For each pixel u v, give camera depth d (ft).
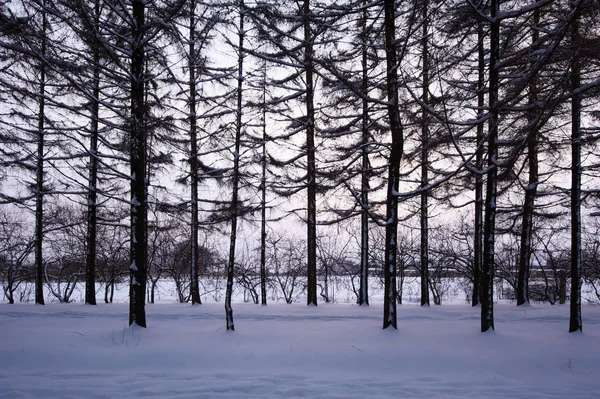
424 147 37.91
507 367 24.89
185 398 19.34
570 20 24.23
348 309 50.88
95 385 21.06
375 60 51.24
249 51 44.24
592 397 19.92
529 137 28.58
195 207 58.59
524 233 57.72
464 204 53.01
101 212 63.72
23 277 76.38
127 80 34.73
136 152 34.71
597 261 71.15
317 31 38.09
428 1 31.89
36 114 52.37
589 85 27.22
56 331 34.24
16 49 29.91
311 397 19.70
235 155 38.29
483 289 32.91
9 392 19.83
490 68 32.35
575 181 34.58
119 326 37.27
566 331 35.37
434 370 24.44
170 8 33.30
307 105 56.03
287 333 33.35
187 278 86.28
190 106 56.03
